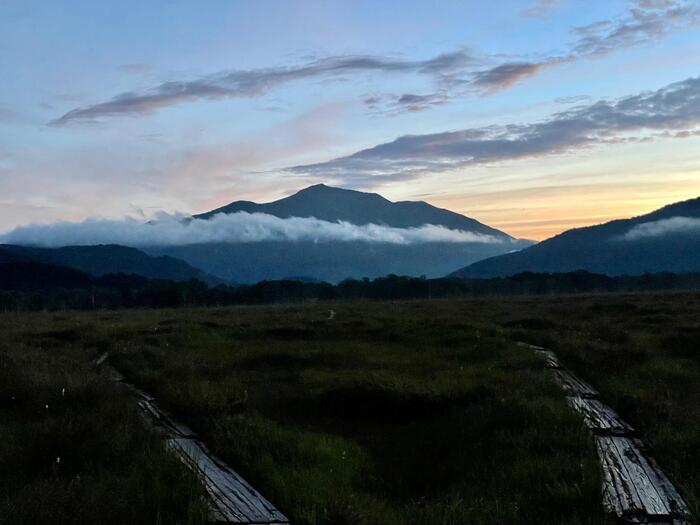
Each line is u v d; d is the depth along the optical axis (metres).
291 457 8.51
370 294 88.00
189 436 9.28
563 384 12.38
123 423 8.78
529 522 6.69
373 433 10.86
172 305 81.44
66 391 10.05
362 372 13.77
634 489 7.36
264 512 6.71
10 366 11.71
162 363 14.51
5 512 5.88
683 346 17.14
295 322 24.66
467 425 10.14
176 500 6.49
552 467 7.72
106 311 43.28
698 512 6.67
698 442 8.49
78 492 6.35
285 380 13.99
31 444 7.67
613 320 23.89
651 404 10.53
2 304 72.00
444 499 7.48
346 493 7.34
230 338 21.11
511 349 16.48
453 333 19.78
